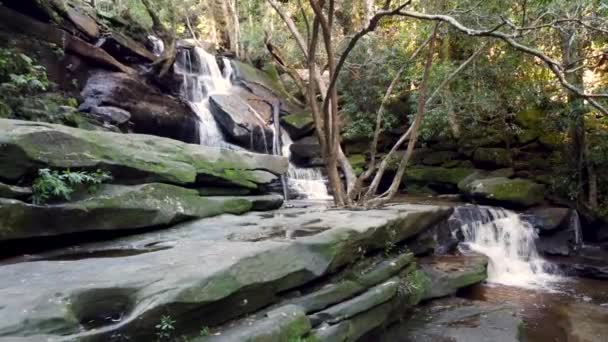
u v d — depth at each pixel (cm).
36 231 415
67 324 254
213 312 311
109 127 820
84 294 280
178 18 1474
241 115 1202
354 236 477
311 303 393
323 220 571
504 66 1029
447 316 527
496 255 832
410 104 1188
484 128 1187
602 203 988
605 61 1029
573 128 1014
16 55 724
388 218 579
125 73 991
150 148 593
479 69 1040
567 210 942
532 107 1137
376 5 1198
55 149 456
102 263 356
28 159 428
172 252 389
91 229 455
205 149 696
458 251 788
